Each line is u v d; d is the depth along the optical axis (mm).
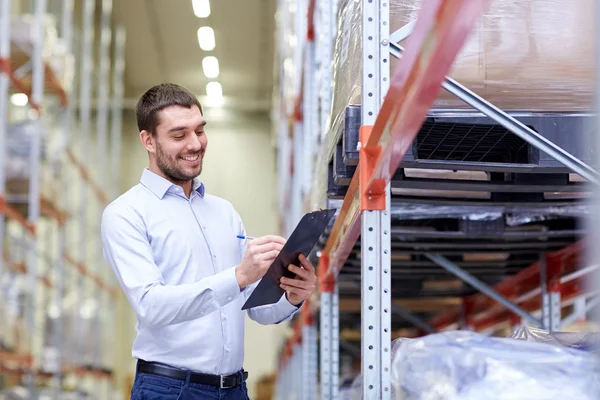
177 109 2977
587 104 2475
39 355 11328
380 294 2277
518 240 4312
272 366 18078
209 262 3100
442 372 1891
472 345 1964
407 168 2816
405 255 5086
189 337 2977
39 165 9719
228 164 19109
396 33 2328
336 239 3645
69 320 12492
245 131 19312
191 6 15219
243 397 3135
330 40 3756
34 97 8766
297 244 2523
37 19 8773
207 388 2988
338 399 4211
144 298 2764
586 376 1783
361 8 2367
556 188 2943
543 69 2471
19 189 9641
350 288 5938
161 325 2768
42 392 12078
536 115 2508
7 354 9641
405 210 3699
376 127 1999
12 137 9328
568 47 2465
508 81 2477
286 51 8672
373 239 2299
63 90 10508
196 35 16453
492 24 2477
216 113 19359
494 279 5930
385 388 2238
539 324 4715
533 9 2473
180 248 3025
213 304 2676
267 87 18969
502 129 2594
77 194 16828
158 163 3035
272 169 19125
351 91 2521
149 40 16703
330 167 3086
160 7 15289
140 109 3041
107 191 18297
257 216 18906
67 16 10734
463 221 3824
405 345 2055
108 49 17047
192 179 3180
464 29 1272
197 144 2984
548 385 1755
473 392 1774
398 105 1738
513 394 1741
